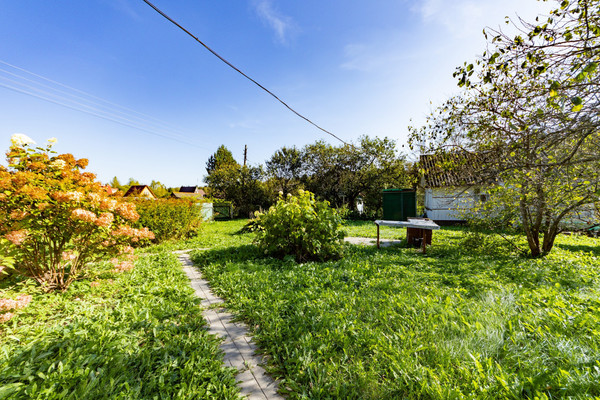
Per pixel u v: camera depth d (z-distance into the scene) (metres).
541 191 5.49
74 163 4.24
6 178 3.34
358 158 21.06
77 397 1.90
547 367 2.18
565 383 1.96
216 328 3.22
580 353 2.27
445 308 3.30
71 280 4.19
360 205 24.16
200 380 2.24
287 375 2.34
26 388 1.96
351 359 2.46
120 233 4.32
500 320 2.91
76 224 3.74
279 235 6.61
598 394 1.87
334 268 5.54
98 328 2.87
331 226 6.64
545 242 6.55
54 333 2.78
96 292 4.04
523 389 1.99
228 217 23.03
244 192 24.38
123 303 3.70
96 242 4.23
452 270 5.31
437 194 15.12
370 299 3.73
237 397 2.05
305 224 6.46
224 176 23.59
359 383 2.14
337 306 3.60
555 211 6.14
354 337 2.80
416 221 8.25
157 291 4.23
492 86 4.07
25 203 3.52
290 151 24.89
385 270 5.25
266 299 3.89
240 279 4.82
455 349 2.46
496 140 4.44
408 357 2.35
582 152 3.40
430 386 2.04
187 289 4.38
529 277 4.57
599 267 5.06
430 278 4.73
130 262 4.88
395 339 2.69
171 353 2.59
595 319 2.77
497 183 4.71
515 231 7.77
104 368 2.24
